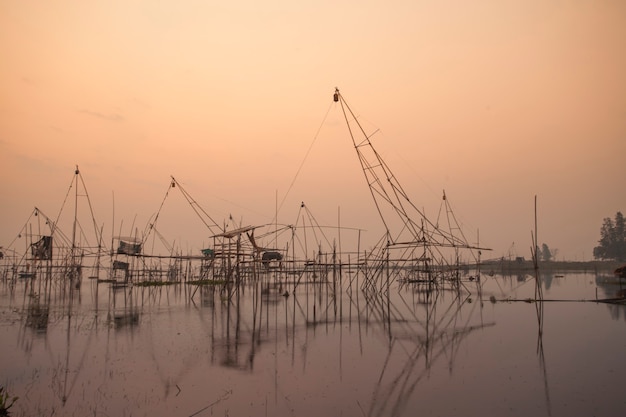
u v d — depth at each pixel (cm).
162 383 1394
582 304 3431
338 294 4684
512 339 2075
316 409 1177
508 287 5459
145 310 3138
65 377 1452
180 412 1153
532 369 1549
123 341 2023
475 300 3906
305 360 1689
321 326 2472
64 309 3170
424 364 1628
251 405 1205
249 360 1688
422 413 1145
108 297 4112
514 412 1147
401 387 1358
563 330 2295
